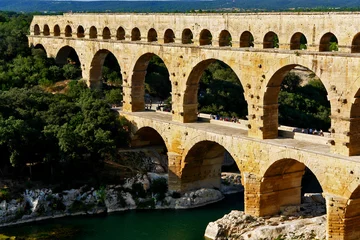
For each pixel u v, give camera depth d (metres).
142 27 104.12
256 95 83.12
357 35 70.38
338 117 72.94
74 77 132.88
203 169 100.25
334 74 72.75
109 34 117.50
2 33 151.25
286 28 78.19
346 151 72.56
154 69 145.75
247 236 81.12
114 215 93.50
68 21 130.00
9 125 94.75
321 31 73.88
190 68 93.94
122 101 119.50
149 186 99.69
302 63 76.31
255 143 83.00
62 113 108.00
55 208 92.62
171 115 105.75
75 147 96.44
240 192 104.31
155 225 89.06
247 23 83.69
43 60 136.88
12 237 82.88
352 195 71.56
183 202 96.69
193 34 93.00
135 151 107.25
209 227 84.44
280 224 81.81
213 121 96.50
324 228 77.88
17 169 98.44
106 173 100.75
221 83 136.88
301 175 86.38
